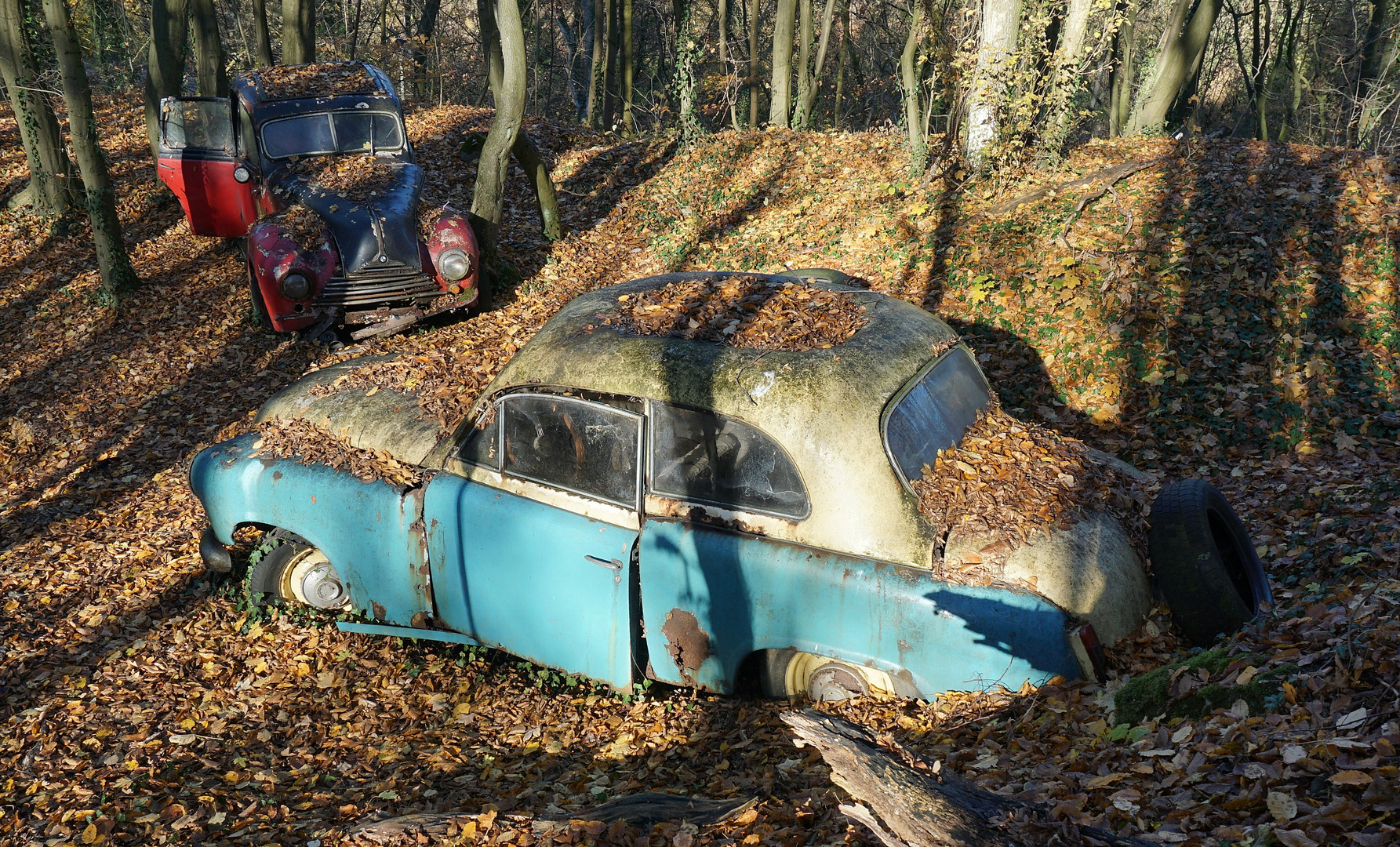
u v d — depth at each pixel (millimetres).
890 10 35125
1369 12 28266
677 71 17188
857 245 10828
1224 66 34594
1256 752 2896
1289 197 9438
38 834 4160
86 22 33344
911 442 4141
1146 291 8172
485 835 3479
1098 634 3746
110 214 12172
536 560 4504
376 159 10797
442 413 5270
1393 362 7273
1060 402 7512
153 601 6363
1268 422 6828
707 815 3412
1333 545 4727
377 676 5211
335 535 5188
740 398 4102
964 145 11914
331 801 4152
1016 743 3402
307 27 21953
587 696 4758
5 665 5773
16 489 8578
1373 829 2369
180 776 4500
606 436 4363
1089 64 11680
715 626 4137
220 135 11922
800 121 22719
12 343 11953
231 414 9297
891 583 3822
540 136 18703
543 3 40875
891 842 2602
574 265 12211
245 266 13102
